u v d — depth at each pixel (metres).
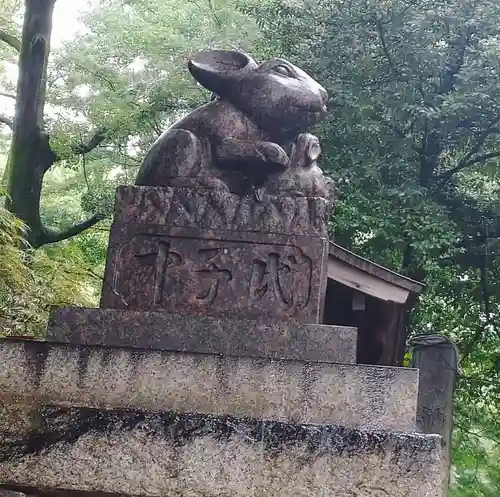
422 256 9.43
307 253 3.38
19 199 12.88
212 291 3.39
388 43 9.95
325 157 9.62
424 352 7.23
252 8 10.61
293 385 2.99
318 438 2.82
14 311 7.84
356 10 9.89
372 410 2.95
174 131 3.69
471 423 10.86
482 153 10.78
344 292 5.45
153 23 13.73
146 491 2.80
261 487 2.79
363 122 9.49
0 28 14.80
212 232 3.45
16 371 3.05
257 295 3.37
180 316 3.28
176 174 3.59
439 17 9.77
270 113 3.66
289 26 10.20
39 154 13.15
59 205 16.23
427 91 10.18
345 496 2.76
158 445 2.84
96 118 13.01
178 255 3.44
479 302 11.10
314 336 3.22
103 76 13.48
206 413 2.96
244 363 3.02
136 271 3.45
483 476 11.14
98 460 2.84
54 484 2.82
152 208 3.50
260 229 3.43
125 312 3.30
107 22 13.91
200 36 12.92
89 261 14.95
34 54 12.96
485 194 11.15
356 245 9.96
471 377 10.55
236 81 3.72
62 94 13.75
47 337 3.28
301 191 3.55
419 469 2.77
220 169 3.63
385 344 5.58
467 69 9.66
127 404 3.00
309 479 2.79
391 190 9.41
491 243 10.70
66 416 2.89
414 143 10.32
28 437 2.87
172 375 3.03
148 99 12.80
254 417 2.95
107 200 13.91
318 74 9.91
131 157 14.59
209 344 3.24
